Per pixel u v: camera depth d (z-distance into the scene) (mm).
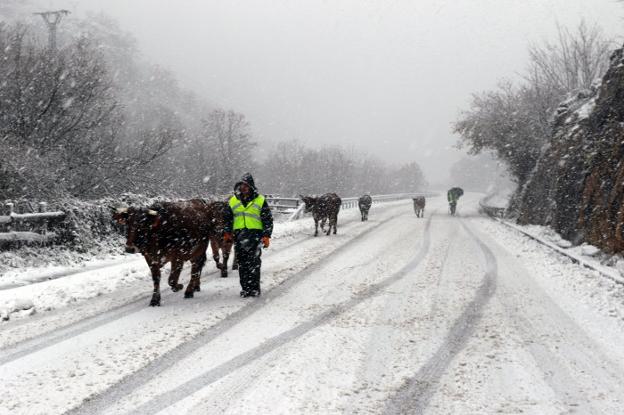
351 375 4605
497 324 6340
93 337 5617
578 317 6723
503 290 8391
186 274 9523
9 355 5020
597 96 17781
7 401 3973
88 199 16203
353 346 5414
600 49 25094
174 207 7129
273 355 5090
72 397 4059
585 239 13297
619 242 10773
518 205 26656
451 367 4836
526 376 4625
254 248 7602
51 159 14273
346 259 11453
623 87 14219
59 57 16094
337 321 6391
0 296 7391
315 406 3947
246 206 7570
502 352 5277
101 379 4430
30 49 15789
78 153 16344
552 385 4430
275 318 6488
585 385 4438
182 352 5148
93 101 16922
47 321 6262
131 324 6133
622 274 9117
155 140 19219
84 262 11234
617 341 5703
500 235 17781
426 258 11805
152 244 6758
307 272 9797
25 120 15047
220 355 5074
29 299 6914
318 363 4883
